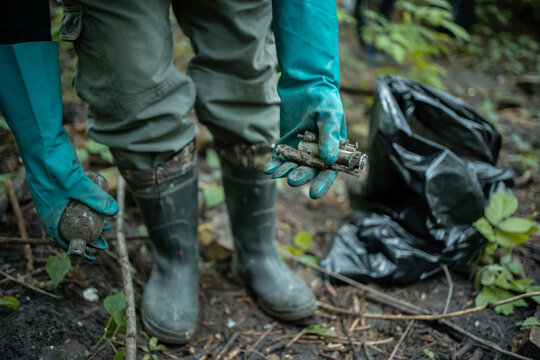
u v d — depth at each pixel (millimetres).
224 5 1097
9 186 1437
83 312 1289
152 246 1359
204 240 1647
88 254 1014
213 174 2098
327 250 1686
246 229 1419
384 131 1554
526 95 3588
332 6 929
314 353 1314
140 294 1419
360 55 3893
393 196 1689
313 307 1400
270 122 1270
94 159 1947
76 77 1097
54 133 930
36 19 877
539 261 1605
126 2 948
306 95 906
